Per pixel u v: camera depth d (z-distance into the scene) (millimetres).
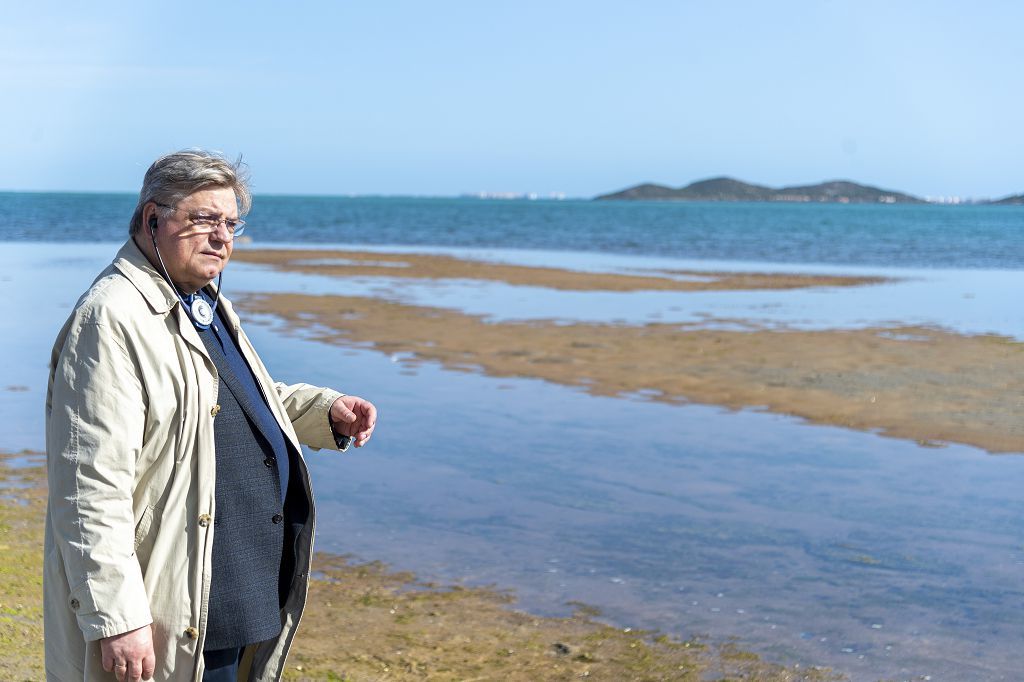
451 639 4473
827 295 23062
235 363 2619
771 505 6676
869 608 4902
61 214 85875
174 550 2359
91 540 2209
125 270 2406
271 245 46250
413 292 22078
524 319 17109
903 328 16406
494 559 5555
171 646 2344
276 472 2584
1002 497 6938
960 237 65688
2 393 9781
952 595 5094
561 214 132375
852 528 6199
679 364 12672
